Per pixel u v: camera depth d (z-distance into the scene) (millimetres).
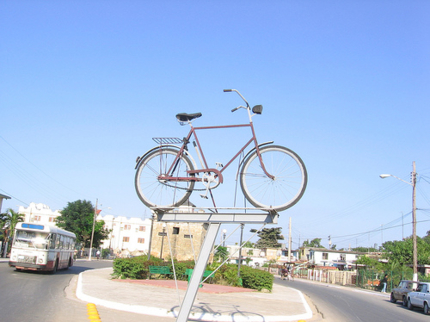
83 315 10172
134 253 79250
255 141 8195
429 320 16422
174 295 15570
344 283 44094
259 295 20125
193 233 33469
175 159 8641
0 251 35219
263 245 79062
